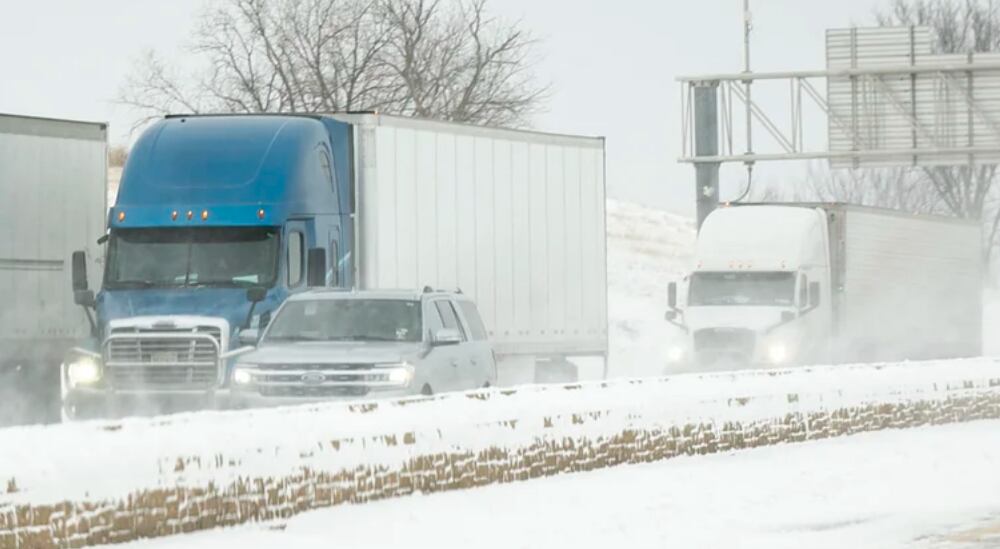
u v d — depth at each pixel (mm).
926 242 62562
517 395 23938
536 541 18734
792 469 26172
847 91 59375
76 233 40000
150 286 33844
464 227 40438
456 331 29219
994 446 30297
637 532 19484
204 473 18438
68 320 39688
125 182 34844
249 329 32094
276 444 19500
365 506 20750
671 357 50875
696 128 59781
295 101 82562
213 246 33969
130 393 33250
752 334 49781
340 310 29688
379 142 37281
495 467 23109
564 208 44469
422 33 84562
